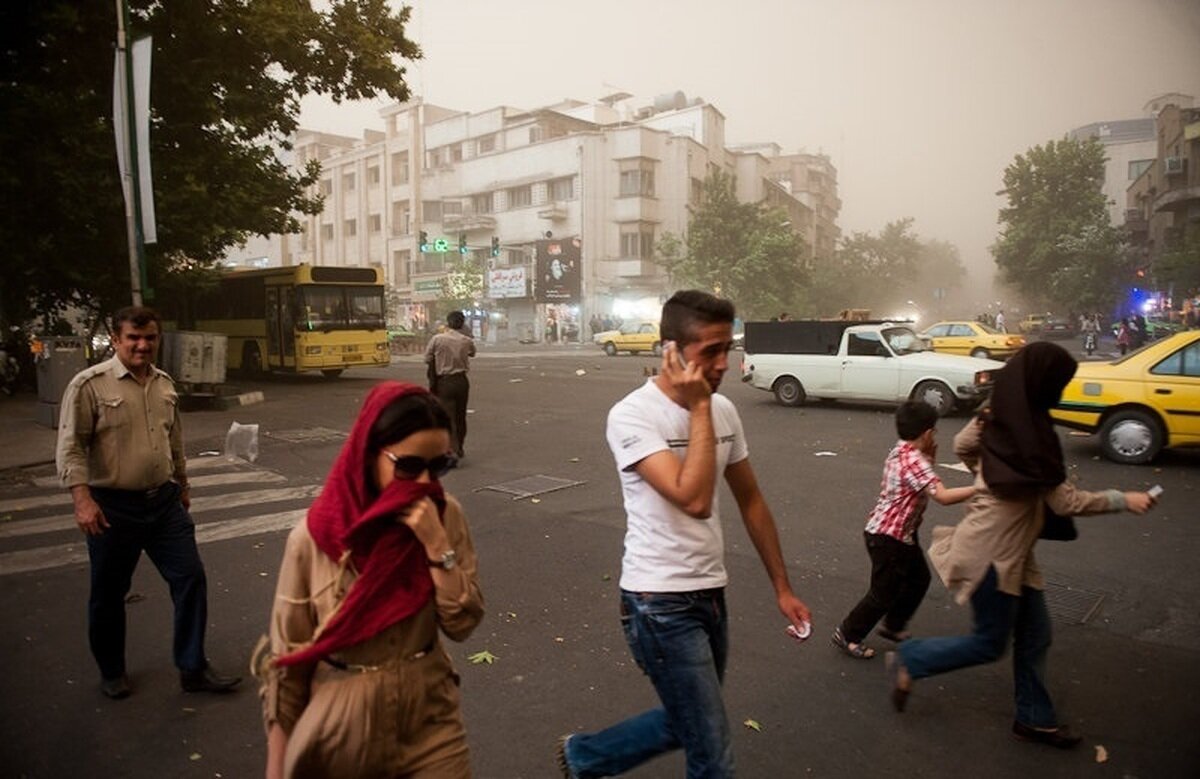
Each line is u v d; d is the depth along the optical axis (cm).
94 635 359
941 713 346
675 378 214
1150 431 862
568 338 4503
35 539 630
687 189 4672
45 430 1148
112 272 1622
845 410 1348
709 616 227
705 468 209
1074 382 910
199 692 372
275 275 1903
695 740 216
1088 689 367
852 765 306
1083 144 5281
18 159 1418
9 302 1725
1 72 1430
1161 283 4016
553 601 486
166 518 364
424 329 4762
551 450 1004
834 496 748
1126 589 495
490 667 396
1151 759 308
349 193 6028
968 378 1198
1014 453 295
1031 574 313
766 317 4194
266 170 1747
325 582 171
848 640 404
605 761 244
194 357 1373
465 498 750
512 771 304
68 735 334
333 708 169
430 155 5641
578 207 4572
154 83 1556
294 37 1680
